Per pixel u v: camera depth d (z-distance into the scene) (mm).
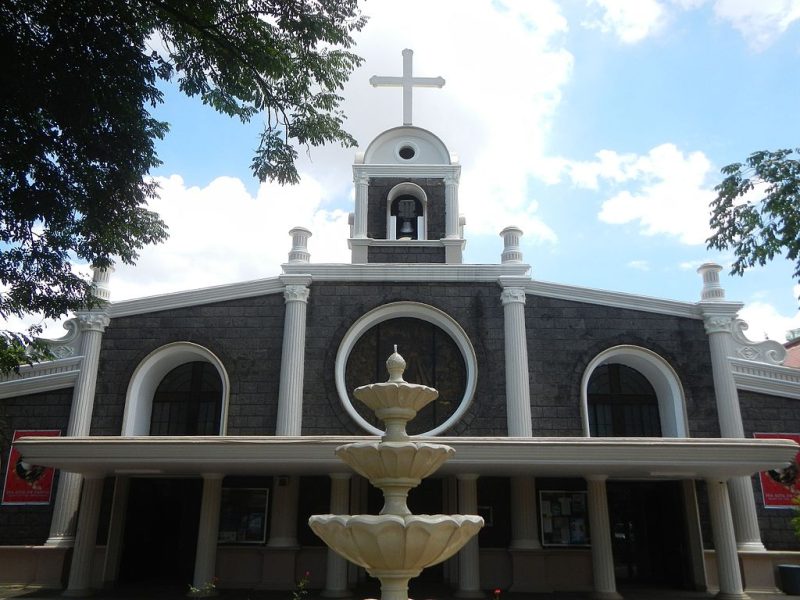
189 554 19203
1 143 11336
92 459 14562
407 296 19281
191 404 19391
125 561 18234
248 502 18359
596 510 16359
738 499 17859
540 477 18344
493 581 17516
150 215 14453
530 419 18125
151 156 12961
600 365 19734
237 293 19312
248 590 17234
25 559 17438
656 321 19219
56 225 13016
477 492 18203
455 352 19219
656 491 19547
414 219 22312
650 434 19250
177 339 18984
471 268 19469
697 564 17516
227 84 12922
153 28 12492
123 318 19250
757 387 18766
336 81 13391
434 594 16688
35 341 13984
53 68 10977
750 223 13672
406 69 23484
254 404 18406
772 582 17172
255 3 12242
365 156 22594
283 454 14266
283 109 13375
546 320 19141
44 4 10742
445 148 22609
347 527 7426
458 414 18156
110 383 18672
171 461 14453
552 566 17688
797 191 13188
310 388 18453
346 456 8422
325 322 19078
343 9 12664
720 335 18938
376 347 19312
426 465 8266
